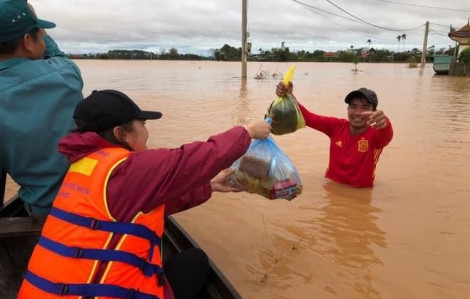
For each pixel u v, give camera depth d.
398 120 9.26
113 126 1.98
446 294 2.83
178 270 2.53
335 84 21.09
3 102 2.40
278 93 3.40
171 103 12.20
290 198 3.02
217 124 8.67
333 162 5.00
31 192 2.68
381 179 5.11
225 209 4.20
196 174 2.00
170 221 3.25
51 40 3.17
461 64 30.62
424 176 5.19
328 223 3.89
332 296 2.80
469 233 3.69
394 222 3.91
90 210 1.83
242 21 22.38
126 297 1.83
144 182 1.88
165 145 6.84
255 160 2.91
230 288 2.34
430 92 16.52
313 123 5.05
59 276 1.80
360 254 3.34
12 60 2.52
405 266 3.17
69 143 1.96
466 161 5.82
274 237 3.62
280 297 2.79
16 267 2.95
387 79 26.12
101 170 1.86
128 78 23.73
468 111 10.76
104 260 1.80
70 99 2.56
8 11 2.49
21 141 2.46
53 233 1.86
